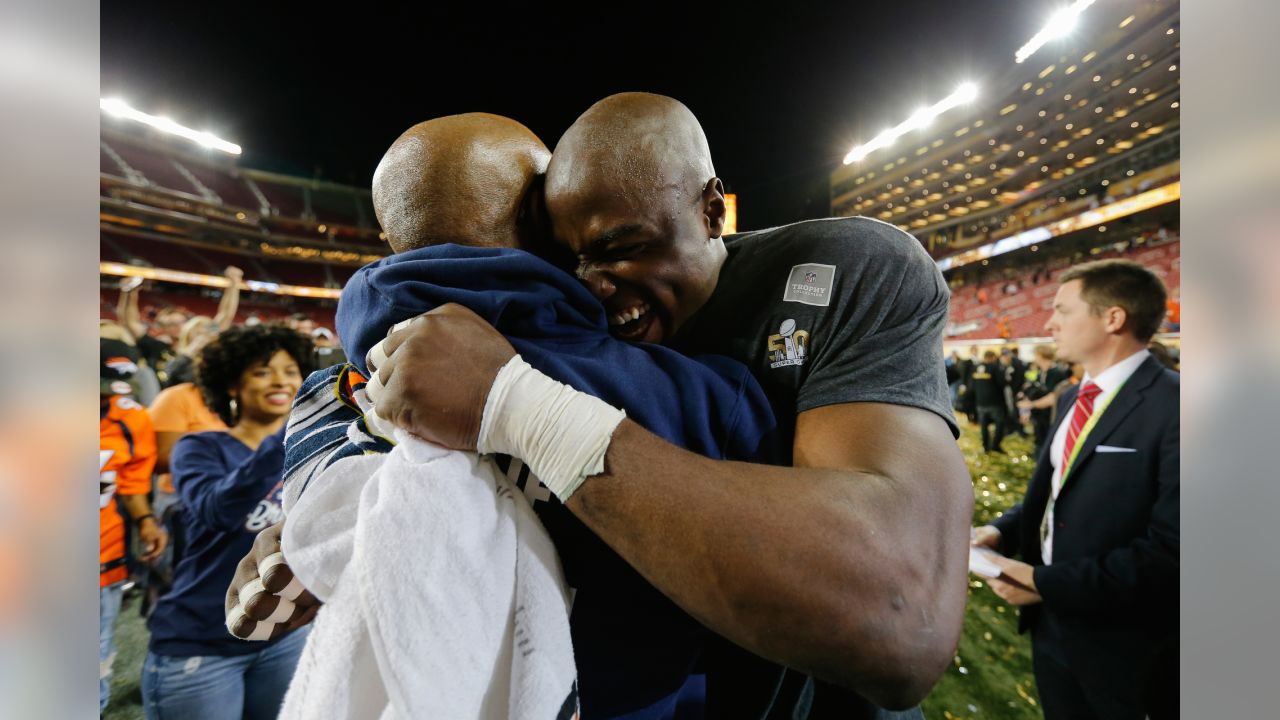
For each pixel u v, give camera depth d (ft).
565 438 1.75
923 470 1.85
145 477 9.22
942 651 1.66
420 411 1.80
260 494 5.77
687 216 2.24
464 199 2.16
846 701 2.72
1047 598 5.93
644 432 1.80
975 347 26.84
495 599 1.68
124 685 8.87
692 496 1.65
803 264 2.36
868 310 2.22
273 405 7.15
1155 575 5.19
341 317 2.39
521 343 2.03
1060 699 6.04
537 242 2.39
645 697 2.25
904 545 1.67
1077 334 6.35
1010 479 14.84
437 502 1.65
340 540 1.73
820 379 2.18
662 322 2.43
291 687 1.72
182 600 5.70
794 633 1.59
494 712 1.71
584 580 2.02
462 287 2.05
